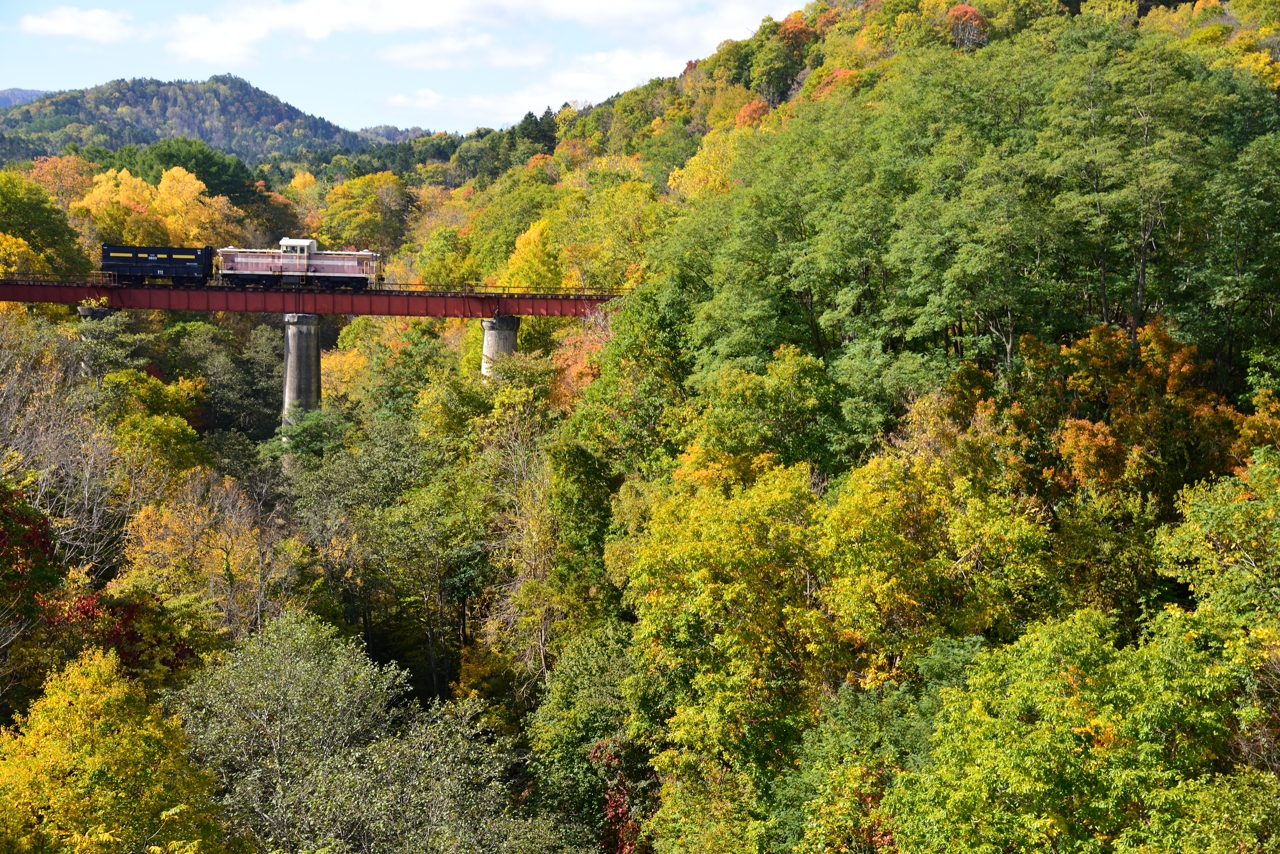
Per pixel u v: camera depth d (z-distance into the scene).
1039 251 41.09
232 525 45.88
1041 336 41.22
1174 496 32.91
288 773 26.05
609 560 37.75
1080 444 33.12
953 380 37.91
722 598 28.80
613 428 50.28
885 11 146.62
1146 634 26.56
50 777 22.23
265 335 104.62
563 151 191.88
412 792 24.81
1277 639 20.28
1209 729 18.38
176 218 123.19
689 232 56.69
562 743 32.53
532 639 40.66
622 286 78.69
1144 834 16.48
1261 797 15.97
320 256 79.81
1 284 72.25
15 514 32.66
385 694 30.52
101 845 20.25
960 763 18.81
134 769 22.73
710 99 171.38
